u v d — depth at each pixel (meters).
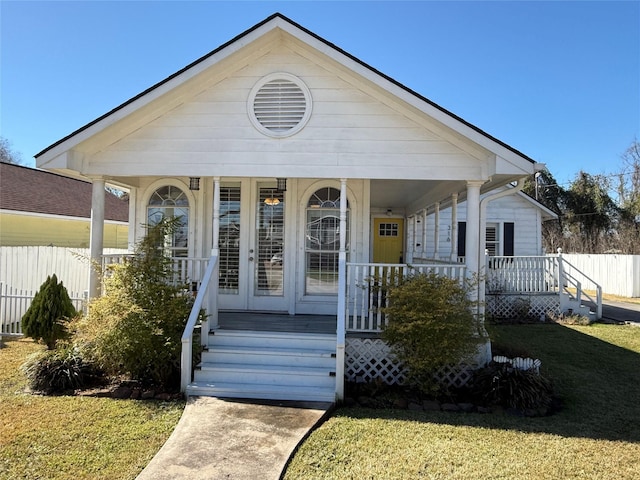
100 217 6.79
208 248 8.27
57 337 7.13
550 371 6.82
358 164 6.46
